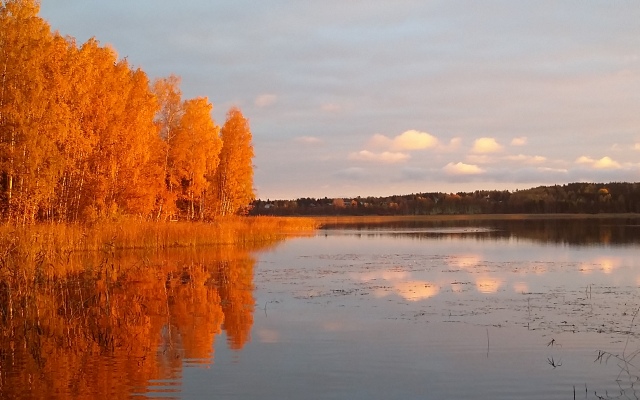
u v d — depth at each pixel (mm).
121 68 34219
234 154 54125
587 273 23250
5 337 12250
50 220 30172
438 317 14508
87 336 12430
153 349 11453
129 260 26938
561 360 10703
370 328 13266
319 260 29328
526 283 20594
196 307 15797
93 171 33562
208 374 9891
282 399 8719
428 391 9102
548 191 135500
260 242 43688
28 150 25203
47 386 9281
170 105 45062
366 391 9086
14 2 26031
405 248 37938
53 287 18156
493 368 10234
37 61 26031
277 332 12883
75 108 29875
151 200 38719
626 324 13641
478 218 125375
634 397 8844
